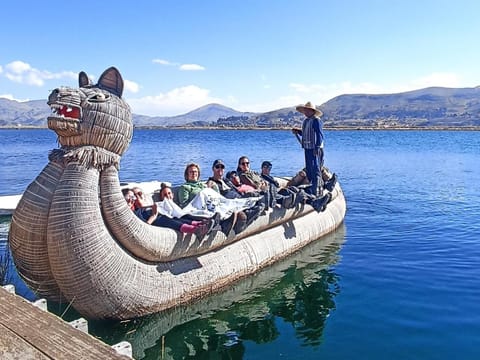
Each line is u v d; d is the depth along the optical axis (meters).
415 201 15.67
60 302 5.74
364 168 28.08
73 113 5.36
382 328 5.83
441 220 12.41
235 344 5.48
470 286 7.28
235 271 7.32
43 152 43.62
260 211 7.71
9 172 25.33
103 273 5.38
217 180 8.85
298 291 7.18
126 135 5.72
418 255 9.08
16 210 5.46
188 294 6.41
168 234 6.19
